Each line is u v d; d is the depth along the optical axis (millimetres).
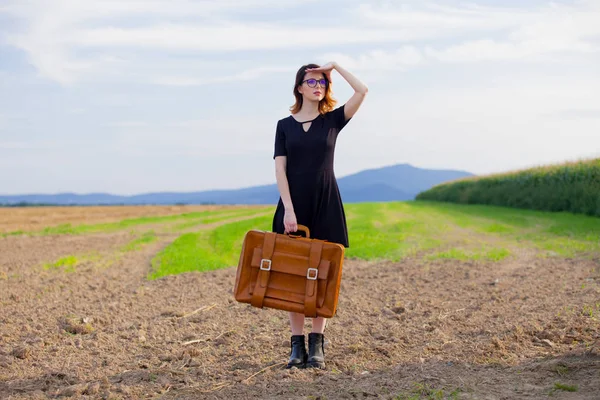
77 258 14219
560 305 7168
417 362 5059
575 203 29828
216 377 4855
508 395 4039
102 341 6113
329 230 4895
